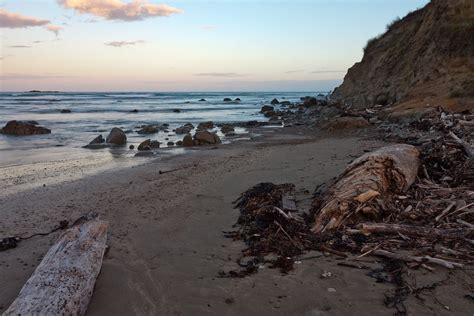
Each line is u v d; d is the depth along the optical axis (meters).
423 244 5.46
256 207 7.41
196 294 4.70
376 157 7.21
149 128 23.94
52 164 13.75
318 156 12.68
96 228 5.43
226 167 12.52
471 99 16.98
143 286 4.96
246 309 4.32
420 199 6.86
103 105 57.22
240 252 5.86
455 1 22.14
